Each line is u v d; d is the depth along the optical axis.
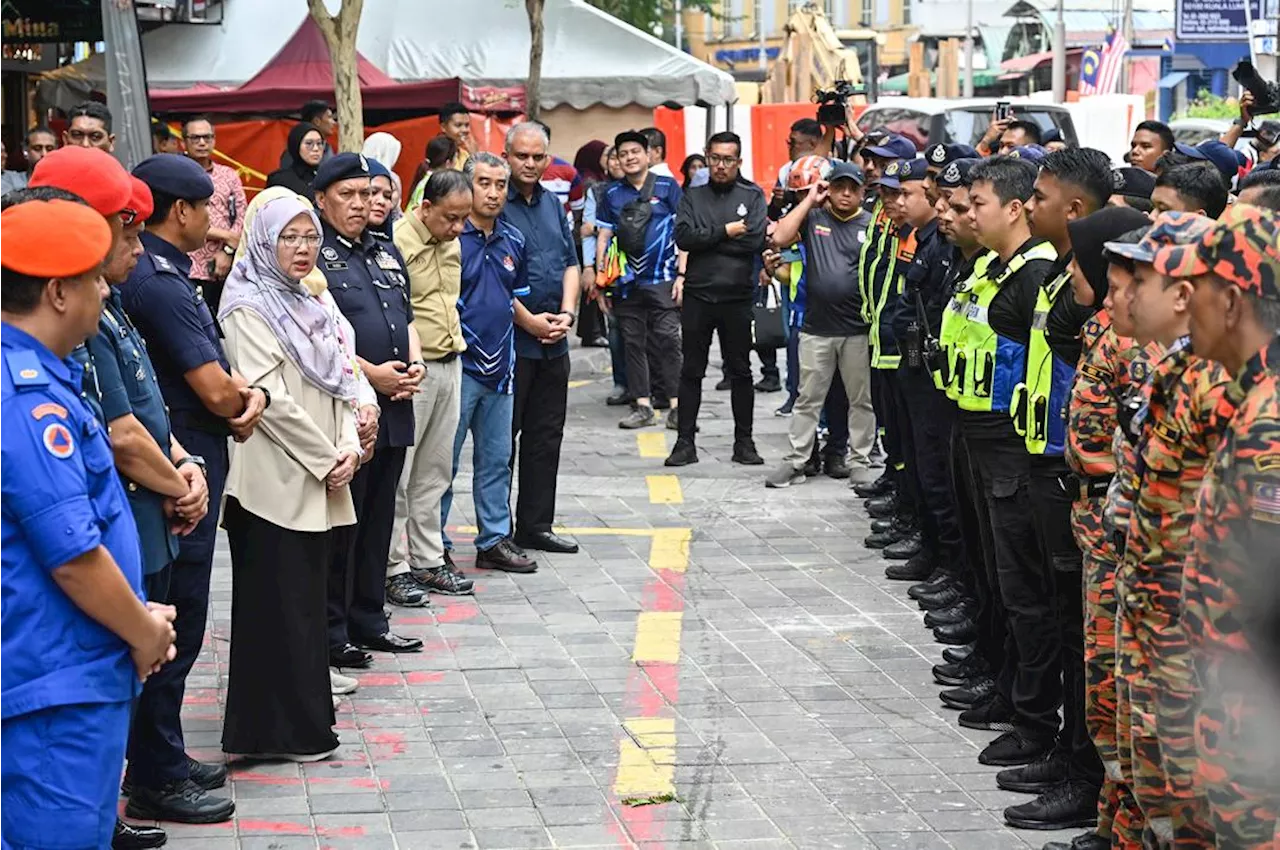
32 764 3.64
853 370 10.22
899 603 7.91
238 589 5.71
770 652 7.13
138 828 5.12
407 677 6.79
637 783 5.60
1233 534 3.36
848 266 10.10
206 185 5.27
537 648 7.19
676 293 11.97
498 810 5.37
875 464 11.00
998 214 5.56
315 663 5.77
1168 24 48.91
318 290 6.24
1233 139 10.51
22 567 3.61
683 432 11.29
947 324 5.84
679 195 12.60
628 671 6.86
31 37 15.11
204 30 19.08
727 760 5.83
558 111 19.64
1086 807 5.20
